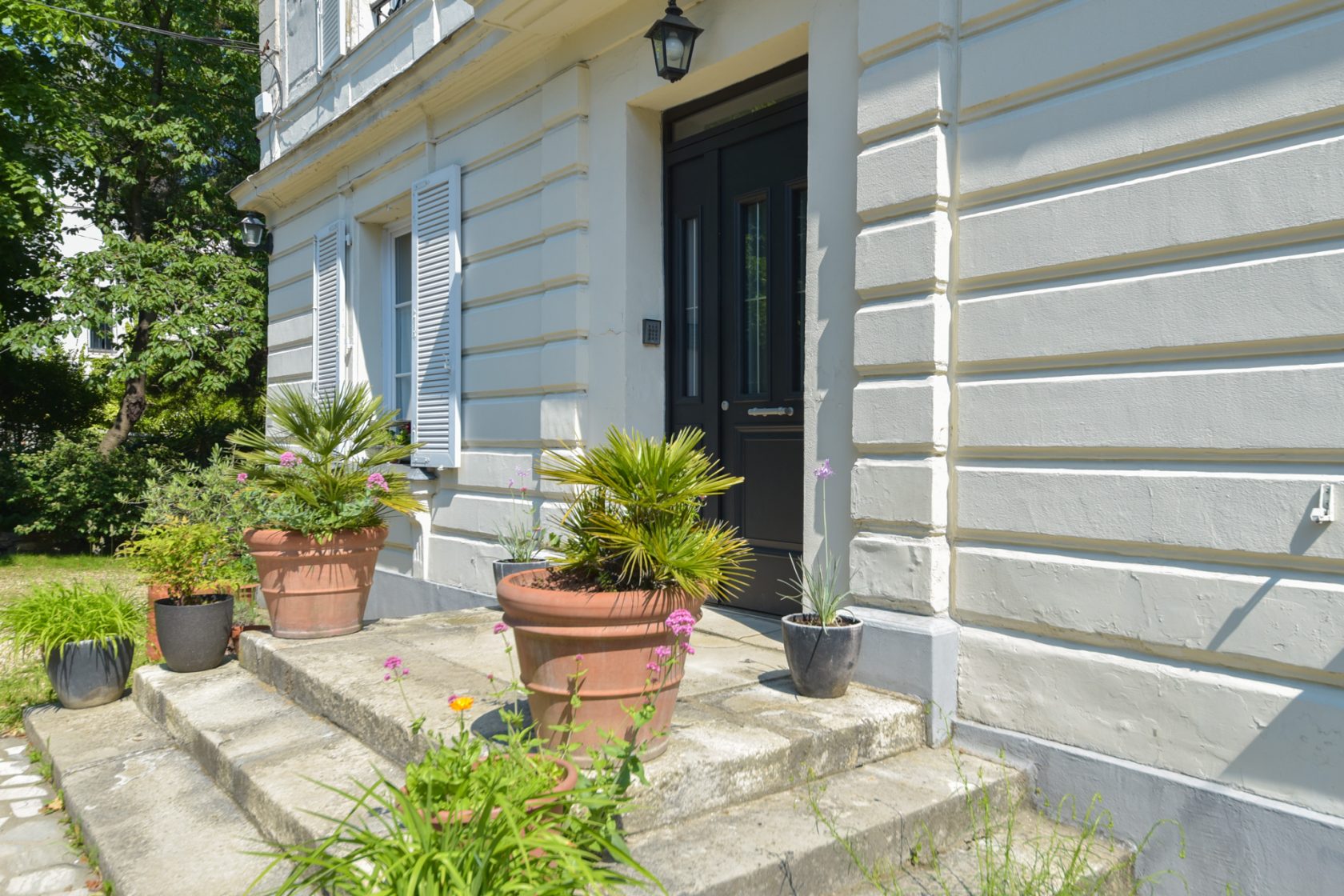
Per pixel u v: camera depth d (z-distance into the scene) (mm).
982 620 3324
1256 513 2650
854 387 3645
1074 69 3068
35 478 11633
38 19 9961
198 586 4668
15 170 10688
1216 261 2779
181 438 14852
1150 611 2871
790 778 2904
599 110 5109
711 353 4844
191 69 13062
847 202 3744
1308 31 2584
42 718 4387
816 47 3881
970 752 3273
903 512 3430
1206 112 2777
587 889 2029
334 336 7945
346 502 4445
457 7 6391
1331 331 2525
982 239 3311
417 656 3975
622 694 2578
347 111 7066
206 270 12234
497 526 5801
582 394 5203
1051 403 3115
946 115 3381
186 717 3834
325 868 2436
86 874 3064
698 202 4906
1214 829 2686
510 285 5746
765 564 4570
